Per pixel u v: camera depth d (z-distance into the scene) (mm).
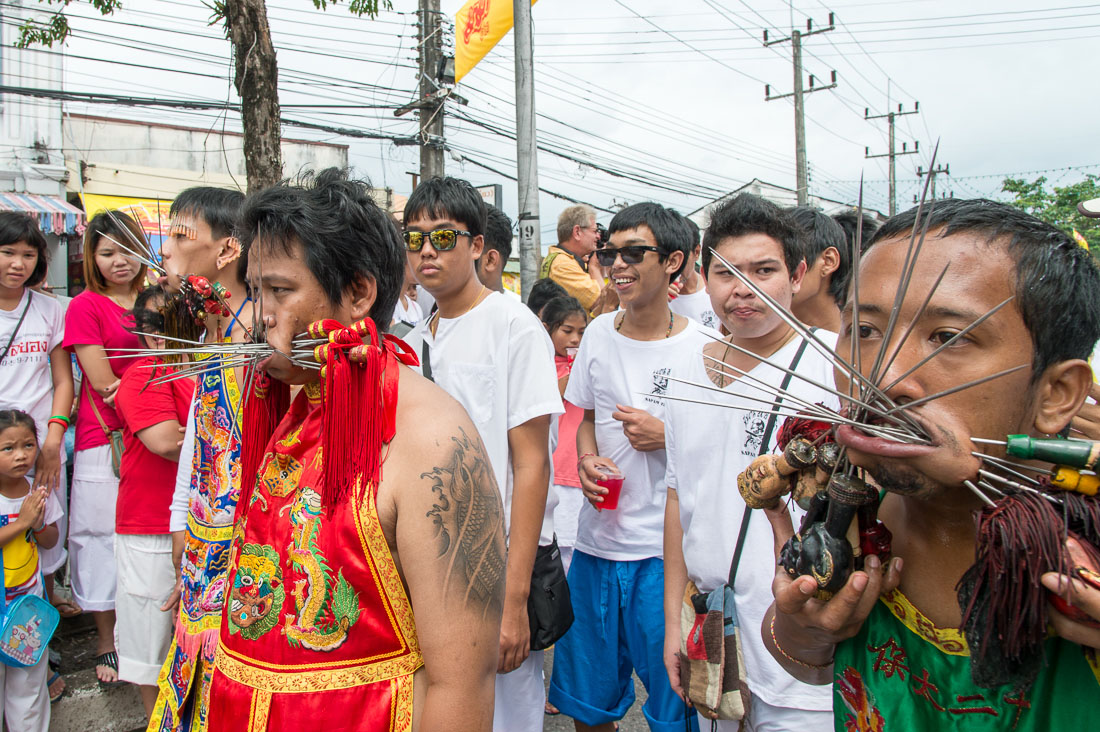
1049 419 974
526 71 7852
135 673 2959
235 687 1300
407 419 1279
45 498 3115
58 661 3598
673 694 2730
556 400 2502
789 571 1085
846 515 1038
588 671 2967
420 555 1208
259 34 5395
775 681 1986
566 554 4074
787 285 2207
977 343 912
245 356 1397
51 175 13672
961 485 946
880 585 1060
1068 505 866
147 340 2816
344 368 1232
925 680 1065
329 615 1228
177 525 2508
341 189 1367
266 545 1320
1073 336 947
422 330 2770
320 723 1211
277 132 5527
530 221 7879
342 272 1326
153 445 2768
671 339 2992
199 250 2381
